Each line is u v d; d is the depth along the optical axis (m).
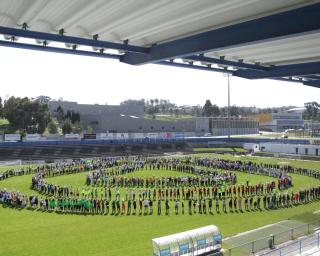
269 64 27.42
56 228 27.95
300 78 33.84
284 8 14.74
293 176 56.06
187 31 18.25
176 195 38.81
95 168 58.72
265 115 175.62
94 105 138.25
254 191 41.38
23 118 106.19
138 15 15.88
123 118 121.62
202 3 14.30
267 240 22.44
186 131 129.25
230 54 23.66
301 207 36.06
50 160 71.31
